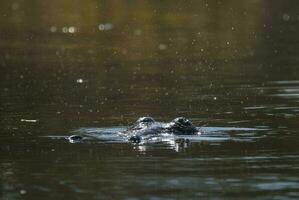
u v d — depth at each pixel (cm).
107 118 4981
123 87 6322
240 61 7738
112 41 9362
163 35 9738
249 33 9800
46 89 6253
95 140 4341
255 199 3234
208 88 6178
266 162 3803
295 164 3766
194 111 5178
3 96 5919
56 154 4028
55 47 8888
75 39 9500
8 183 3516
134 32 10025
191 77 6806
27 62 7812
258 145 4138
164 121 4866
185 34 9794
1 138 4425
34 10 11981
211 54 8275
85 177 3600
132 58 8112
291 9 11981
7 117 5056
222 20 10975
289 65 7325
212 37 9519
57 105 5494
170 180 3528
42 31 10138
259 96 5725
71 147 4178
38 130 4625
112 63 7775
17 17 11306
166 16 11388
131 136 4331
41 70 7306
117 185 3453
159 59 8006
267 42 9044
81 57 8169
